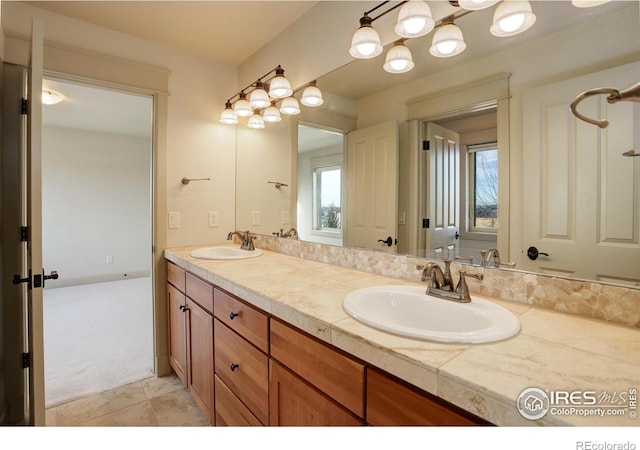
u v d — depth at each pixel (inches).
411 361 27.1
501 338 30.5
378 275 59.1
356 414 32.3
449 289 43.1
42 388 50.5
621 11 35.9
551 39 40.8
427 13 45.8
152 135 88.0
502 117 45.6
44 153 177.9
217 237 100.0
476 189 48.4
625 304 34.7
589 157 38.2
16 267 68.5
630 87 35.3
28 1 68.2
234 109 90.5
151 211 89.6
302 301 42.7
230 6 72.7
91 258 193.2
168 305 86.8
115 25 78.6
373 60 62.5
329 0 70.1
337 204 71.4
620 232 36.0
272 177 90.0
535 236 42.5
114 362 93.9
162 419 68.6
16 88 68.0
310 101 74.3
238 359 53.3
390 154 60.6
